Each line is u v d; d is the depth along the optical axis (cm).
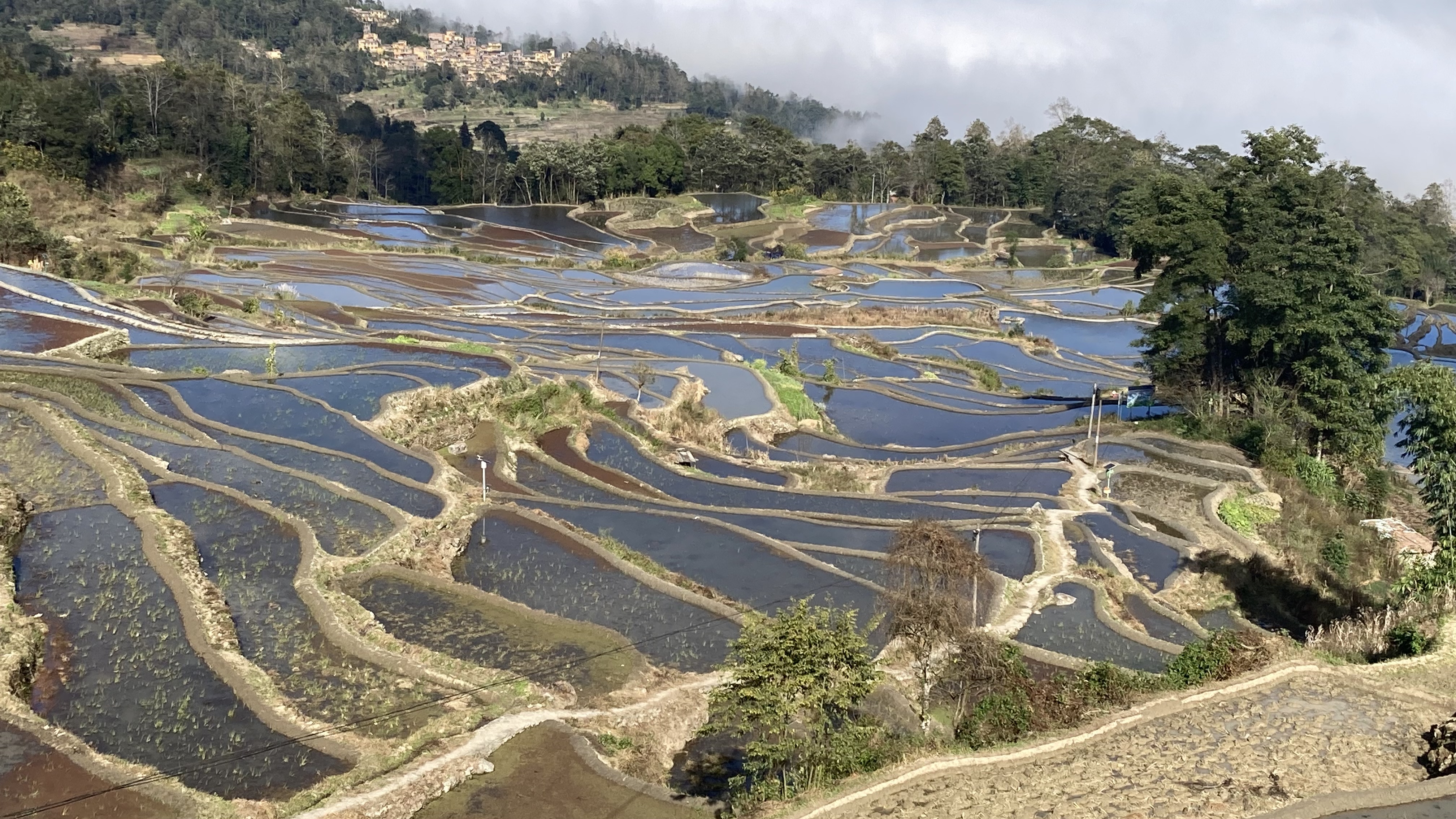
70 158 12925
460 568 3709
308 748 2470
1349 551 4438
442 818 2269
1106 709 2489
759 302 10788
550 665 3012
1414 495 5647
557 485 4759
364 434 4878
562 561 3800
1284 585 4097
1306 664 2638
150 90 15438
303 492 4134
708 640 3250
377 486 4309
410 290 10069
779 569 3869
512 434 5294
